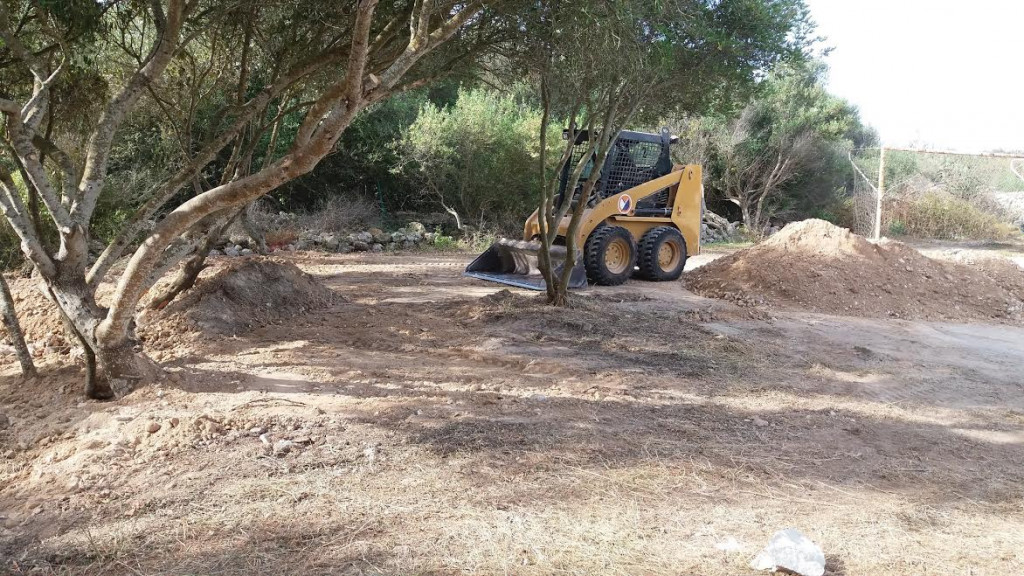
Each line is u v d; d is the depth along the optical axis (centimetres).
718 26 754
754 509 362
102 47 597
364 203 1988
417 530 321
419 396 516
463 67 723
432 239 1766
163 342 648
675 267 1254
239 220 1502
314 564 290
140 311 716
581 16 595
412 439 427
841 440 478
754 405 546
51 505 337
